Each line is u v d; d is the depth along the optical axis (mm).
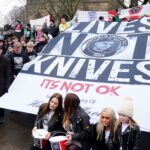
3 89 8609
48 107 6016
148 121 6934
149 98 7449
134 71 8180
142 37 9094
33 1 44562
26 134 8000
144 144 7172
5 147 7324
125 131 5098
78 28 10102
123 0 19406
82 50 9258
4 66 8609
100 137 5277
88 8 45781
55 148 5562
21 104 8094
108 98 7711
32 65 9188
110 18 14719
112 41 9250
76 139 5613
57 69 8898
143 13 13328
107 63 8617
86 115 5734
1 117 8734
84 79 8398
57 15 32812
